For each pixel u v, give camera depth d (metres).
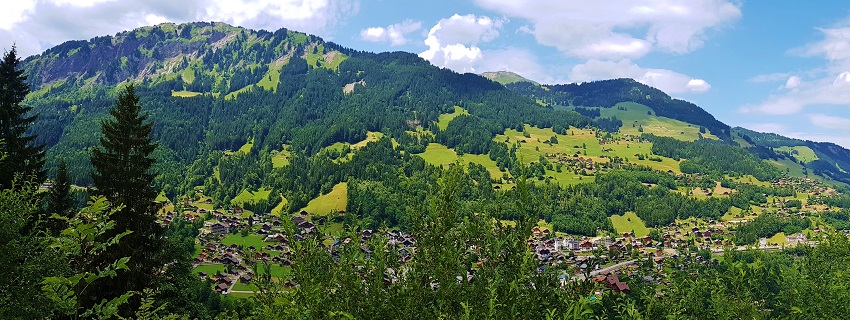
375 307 7.04
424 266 7.19
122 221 31.22
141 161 33.88
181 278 35.06
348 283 7.20
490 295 6.65
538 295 6.97
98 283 27.64
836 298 10.53
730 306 10.09
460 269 7.07
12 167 34.69
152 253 33.59
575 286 7.08
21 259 12.77
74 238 7.52
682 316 10.28
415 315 6.97
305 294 6.98
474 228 7.38
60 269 12.58
